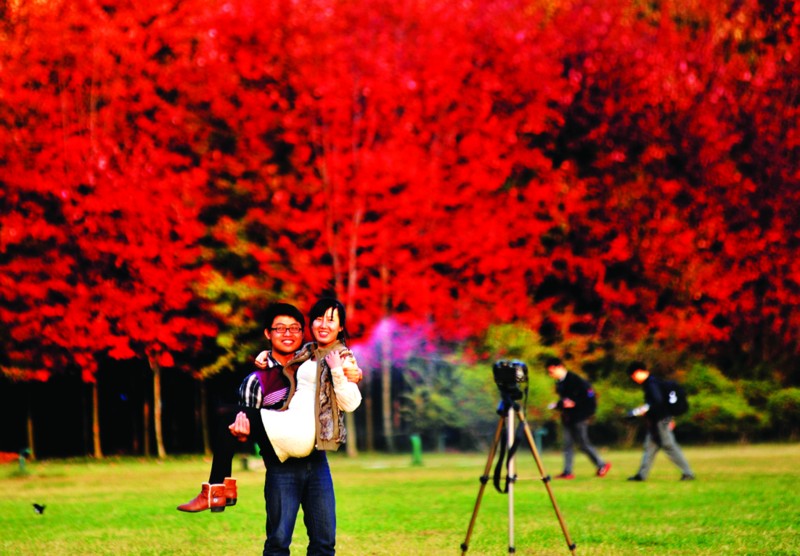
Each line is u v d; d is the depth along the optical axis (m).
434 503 33.41
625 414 67.31
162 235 64.44
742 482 39.06
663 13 73.50
